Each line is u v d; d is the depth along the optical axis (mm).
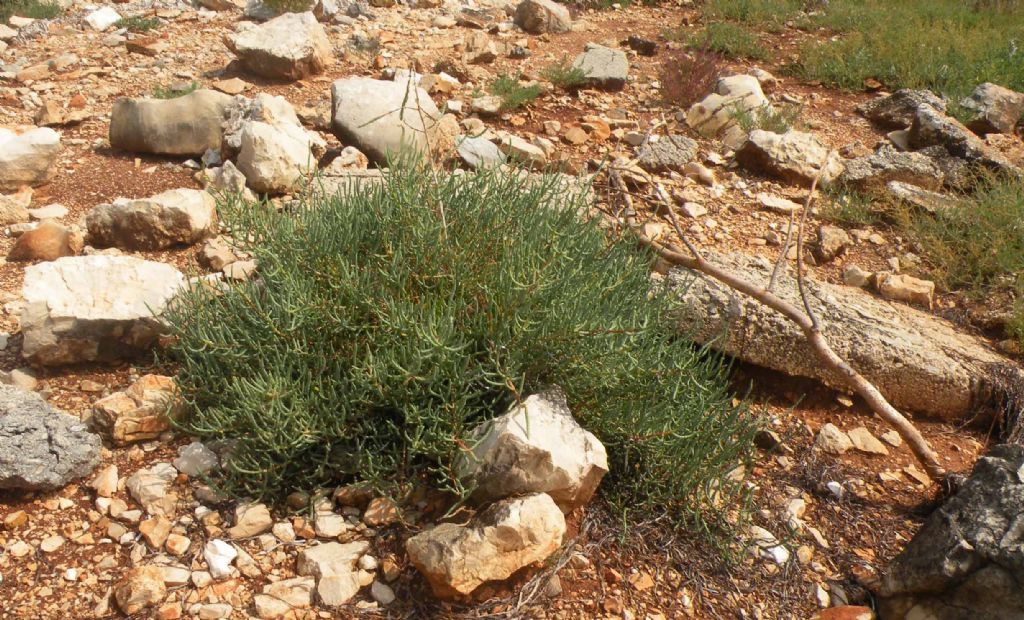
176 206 2584
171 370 2156
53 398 2064
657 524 1900
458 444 1736
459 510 1805
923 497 2092
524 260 1932
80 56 3984
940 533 1753
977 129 3857
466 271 1966
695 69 3912
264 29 3863
